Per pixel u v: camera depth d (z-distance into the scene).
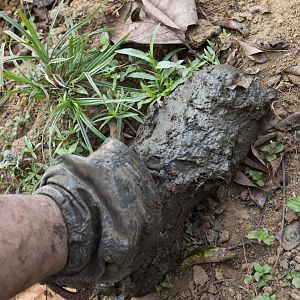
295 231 0.61
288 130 0.65
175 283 0.64
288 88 0.67
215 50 0.71
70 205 0.49
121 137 0.70
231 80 0.62
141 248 0.55
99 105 0.71
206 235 0.64
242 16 0.73
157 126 0.65
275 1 0.74
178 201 0.61
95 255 0.52
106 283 0.62
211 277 0.62
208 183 0.62
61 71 0.71
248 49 0.70
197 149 0.61
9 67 0.82
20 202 0.46
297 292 0.59
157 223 0.56
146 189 0.55
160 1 0.74
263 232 0.62
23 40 0.74
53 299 0.66
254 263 0.61
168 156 0.61
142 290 0.63
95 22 0.76
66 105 0.69
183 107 0.64
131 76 0.70
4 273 0.42
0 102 0.75
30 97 0.73
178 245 0.64
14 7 0.84
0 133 0.77
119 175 0.52
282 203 0.63
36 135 0.74
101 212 0.50
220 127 0.61
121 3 0.77
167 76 0.70
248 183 0.64
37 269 0.45
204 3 0.75
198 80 0.64
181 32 0.72
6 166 0.74
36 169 0.72
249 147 0.64
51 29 0.73
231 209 0.65
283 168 0.64
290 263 0.60
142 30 0.73
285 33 0.71
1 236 0.43
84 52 0.73
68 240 0.49
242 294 0.61
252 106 0.62
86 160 0.52
